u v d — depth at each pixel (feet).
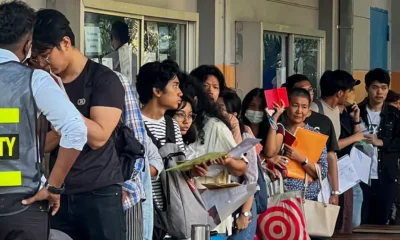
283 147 20.54
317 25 35.35
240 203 16.33
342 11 35.63
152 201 14.70
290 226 19.29
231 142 16.69
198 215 15.57
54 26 12.67
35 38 12.53
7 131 10.91
